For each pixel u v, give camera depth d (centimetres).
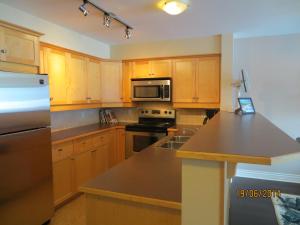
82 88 353
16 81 210
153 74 405
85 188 130
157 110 439
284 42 368
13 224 212
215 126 170
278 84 376
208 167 94
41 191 241
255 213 260
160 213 118
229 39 359
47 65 289
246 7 254
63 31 326
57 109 306
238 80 377
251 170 394
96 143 354
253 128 158
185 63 386
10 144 206
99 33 357
